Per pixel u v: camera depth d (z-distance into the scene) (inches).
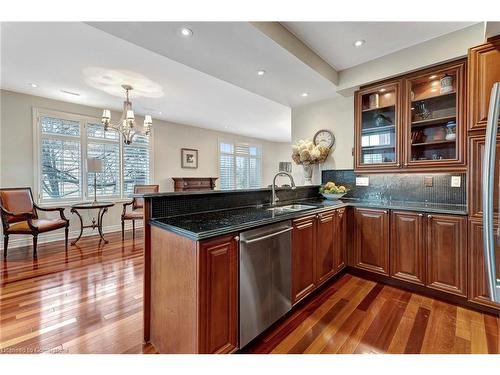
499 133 63.4
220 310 56.3
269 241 69.4
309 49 99.3
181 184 239.5
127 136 154.2
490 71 76.0
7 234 133.0
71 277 109.1
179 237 57.0
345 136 135.3
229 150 313.4
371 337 69.2
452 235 86.4
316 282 91.4
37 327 73.2
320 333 71.1
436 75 98.3
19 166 159.2
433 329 72.5
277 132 310.7
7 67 119.9
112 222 203.3
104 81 138.8
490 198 40.8
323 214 96.2
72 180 181.8
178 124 253.3
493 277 40.5
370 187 127.3
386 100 114.7
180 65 118.6
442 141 99.5
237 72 104.3
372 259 106.3
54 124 173.5
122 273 114.0
